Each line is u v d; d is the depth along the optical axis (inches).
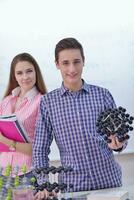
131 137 107.7
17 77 81.1
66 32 108.2
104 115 52.7
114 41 108.0
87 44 108.3
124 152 108.0
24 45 108.7
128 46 107.9
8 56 108.7
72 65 61.5
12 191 51.6
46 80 108.7
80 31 108.0
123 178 109.0
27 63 80.7
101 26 107.9
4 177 55.0
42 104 66.3
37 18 108.3
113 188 62.0
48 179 54.4
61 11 107.9
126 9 107.1
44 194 51.1
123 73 108.7
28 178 55.8
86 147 62.6
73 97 64.5
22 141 69.1
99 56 108.5
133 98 109.3
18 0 107.9
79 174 62.3
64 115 64.1
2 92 108.4
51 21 108.2
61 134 64.4
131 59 108.2
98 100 64.4
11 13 108.3
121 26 107.5
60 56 62.0
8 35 108.5
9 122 63.9
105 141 58.2
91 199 52.7
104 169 62.8
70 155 63.4
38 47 108.7
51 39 108.4
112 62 108.5
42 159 63.5
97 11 107.5
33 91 81.0
